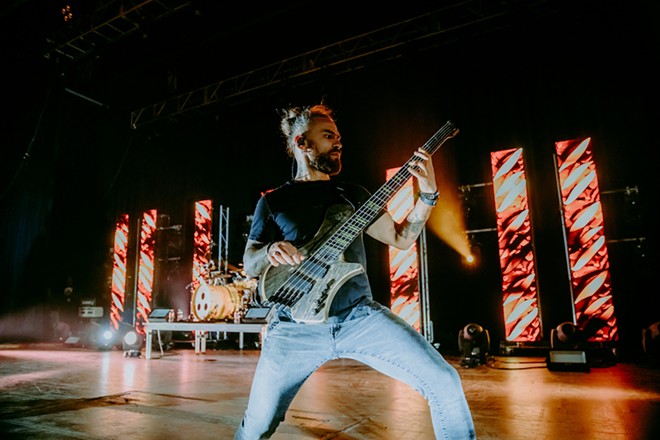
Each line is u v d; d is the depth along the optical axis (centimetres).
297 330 144
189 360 705
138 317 1127
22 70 1038
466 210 861
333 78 1030
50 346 1016
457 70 935
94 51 991
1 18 903
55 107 1120
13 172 1059
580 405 339
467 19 845
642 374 528
